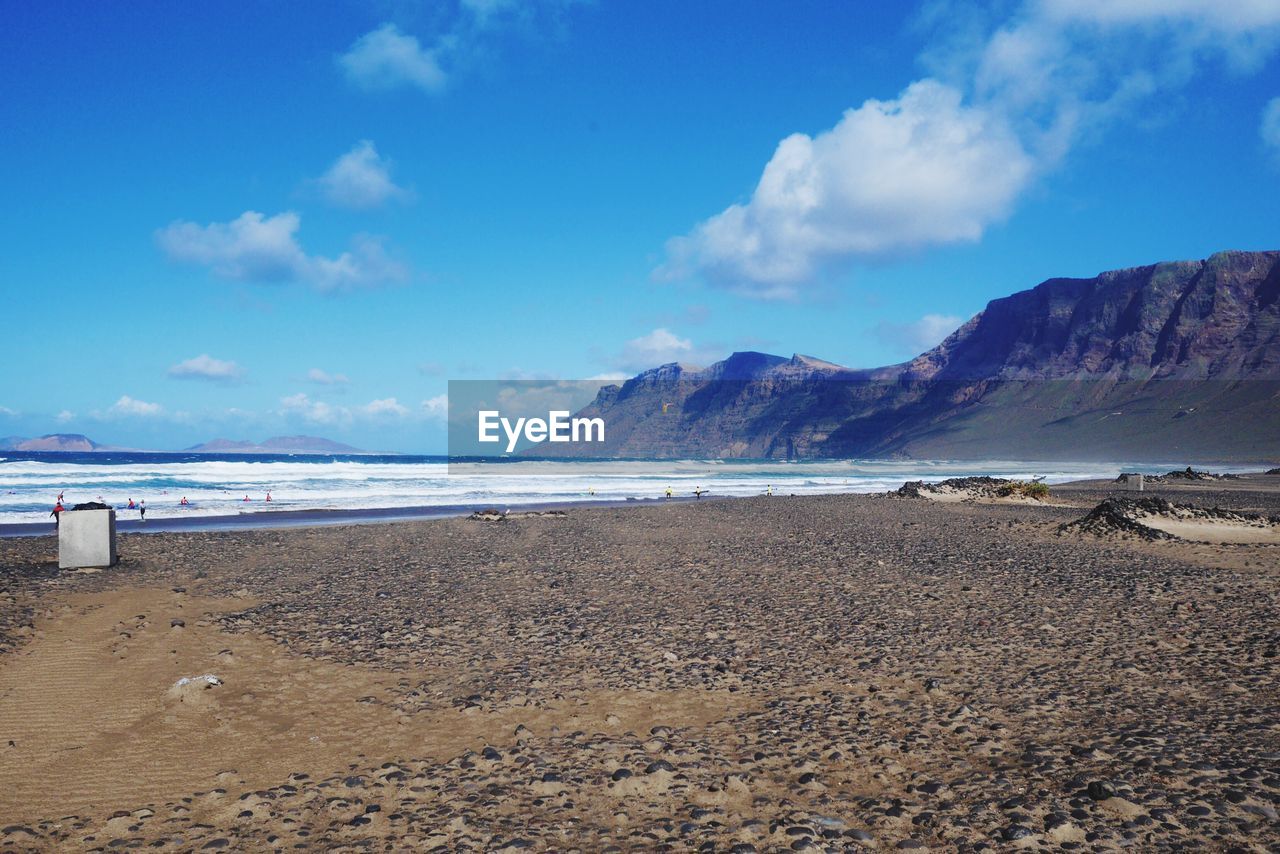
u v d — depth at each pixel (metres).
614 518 28.94
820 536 22.38
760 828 4.87
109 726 6.64
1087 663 8.79
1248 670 8.45
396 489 51.41
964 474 110.50
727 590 13.52
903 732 6.61
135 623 10.10
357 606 11.83
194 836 4.73
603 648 9.42
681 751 6.18
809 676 8.29
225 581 13.81
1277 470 100.12
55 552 18.02
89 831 4.79
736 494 54.16
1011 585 14.02
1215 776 5.52
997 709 7.18
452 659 8.90
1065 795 5.30
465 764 5.93
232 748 6.23
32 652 8.70
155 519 31.48
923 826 4.91
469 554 18.31
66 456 178.50
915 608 11.92
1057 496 44.94
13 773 5.66
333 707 7.24
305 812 5.09
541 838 4.75
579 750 6.21
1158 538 21.08
